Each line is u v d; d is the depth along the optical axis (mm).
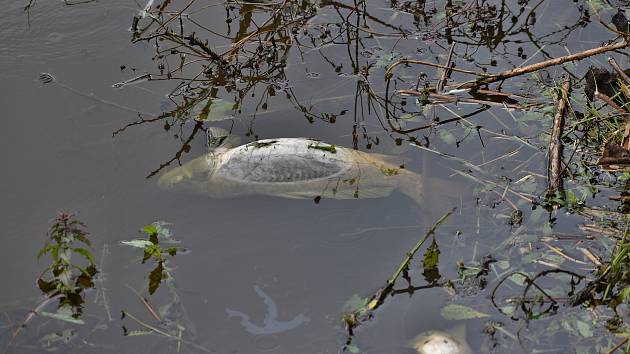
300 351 3750
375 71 5852
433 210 4504
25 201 4645
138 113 5410
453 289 4008
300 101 5566
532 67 5422
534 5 6504
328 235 4395
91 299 4070
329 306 3971
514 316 3842
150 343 3820
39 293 4109
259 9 6660
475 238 4336
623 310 3807
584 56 5379
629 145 4719
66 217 4215
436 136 5156
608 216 4391
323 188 4664
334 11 6590
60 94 5547
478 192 4637
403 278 4098
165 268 4219
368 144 5090
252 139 5148
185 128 5289
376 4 6660
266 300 4027
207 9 6664
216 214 4562
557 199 4488
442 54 5996
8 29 6230
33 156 4977
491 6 6434
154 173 4879
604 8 6309
